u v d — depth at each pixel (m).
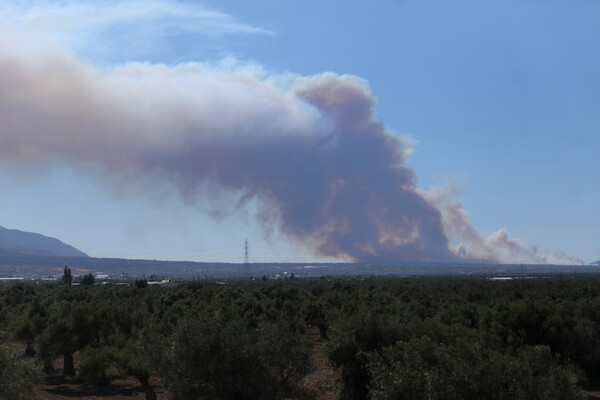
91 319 50.03
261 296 101.88
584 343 36.50
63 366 55.06
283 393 28.20
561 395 18.33
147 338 36.16
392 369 19.23
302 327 33.06
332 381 36.66
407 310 56.34
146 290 129.12
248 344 25.77
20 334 55.50
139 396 40.06
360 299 91.69
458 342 19.00
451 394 16.80
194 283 144.00
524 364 18.16
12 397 23.08
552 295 95.38
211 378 25.06
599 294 91.19
